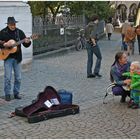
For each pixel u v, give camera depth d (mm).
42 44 19703
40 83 12172
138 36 22109
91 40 13195
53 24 21484
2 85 11711
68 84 12109
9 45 9602
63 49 21625
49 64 16656
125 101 9797
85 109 9023
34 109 8109
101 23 35938
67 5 28109
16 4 15336
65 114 8406
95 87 11664
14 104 9461
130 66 9305
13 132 7344
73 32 24141
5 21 14734
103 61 17969
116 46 27422
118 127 7652
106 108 9133
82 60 18391
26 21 15836
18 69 9930
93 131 7395
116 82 9414
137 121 8086
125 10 59000
